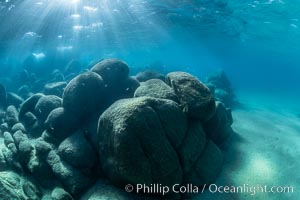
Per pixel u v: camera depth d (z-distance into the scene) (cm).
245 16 1148
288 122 880
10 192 334
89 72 490
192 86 427
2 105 748
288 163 512
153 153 335
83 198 359
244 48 2566
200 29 1545
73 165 394
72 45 1847
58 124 464
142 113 346
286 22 1215
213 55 3828
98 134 393
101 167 392
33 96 577
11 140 479
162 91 436
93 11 1002
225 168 466
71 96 467
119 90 521
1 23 980
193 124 419
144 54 3494
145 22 1291
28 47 1625
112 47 2298
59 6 903
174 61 6075
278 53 2769
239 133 678
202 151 423
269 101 1585
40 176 397
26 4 832
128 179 330
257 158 523
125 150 324
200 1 927
